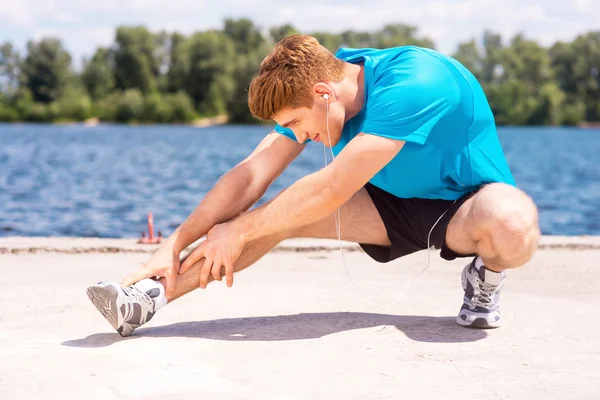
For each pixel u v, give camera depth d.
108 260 4.41
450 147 2.50
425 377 2.10
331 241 4.82
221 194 2.71
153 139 53.19
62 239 5.03
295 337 2.56
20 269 4.06
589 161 33.28
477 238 2.48
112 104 95.75
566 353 2.35
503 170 2.62
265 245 2.66
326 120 2.45
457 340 2.50
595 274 3.89
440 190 2.59
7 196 15.27
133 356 2.31
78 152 34.88
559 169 27.89
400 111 2.34
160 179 20.52
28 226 10.78
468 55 111.25
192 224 2.66
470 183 2.56
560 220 12.84
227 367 2.20
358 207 2.66
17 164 26.05
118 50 97.50
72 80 98.50
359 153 2.33
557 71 108.50
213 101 94.06
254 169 2.76
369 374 2.13
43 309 3.02
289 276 3.88
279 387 2.02
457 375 2.12
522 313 2.93
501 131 88.31
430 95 2.38
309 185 2.39
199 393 1.96
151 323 2.81
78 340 2.52
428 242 2.60
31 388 2.01
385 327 2.70
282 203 2.46
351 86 2.49
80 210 13.03
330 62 2.46
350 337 2.55
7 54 96.56
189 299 3.29
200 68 94.81
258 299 3.28
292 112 2.44
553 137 68.25
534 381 2.07
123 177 21.02
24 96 96.81
